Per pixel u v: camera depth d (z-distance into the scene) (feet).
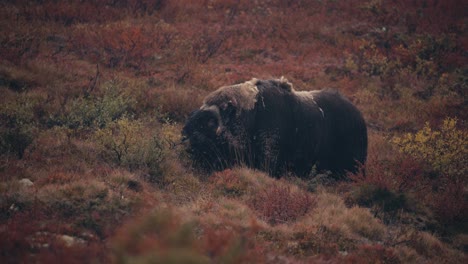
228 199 88.74
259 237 75.25
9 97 115.03
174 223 64.69
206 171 100.53
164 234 56.39
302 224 80.48
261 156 103.09
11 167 83.87
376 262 73.36
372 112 155.02
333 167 115.65
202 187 93.61
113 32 169.68
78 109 111.55
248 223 78.43
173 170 96.22
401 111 156.97
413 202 99.71
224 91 101.76
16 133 90.89
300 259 70.74
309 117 108.17
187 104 130.00
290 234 77.87
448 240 93.45
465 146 115.55
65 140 98.68
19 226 66.23
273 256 69.10
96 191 77.87
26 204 73.72
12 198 74.08
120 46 162.30
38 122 107.24
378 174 103.04
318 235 78.69
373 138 136.87
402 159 116.37
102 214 74.38
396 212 96.78
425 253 83.30
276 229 78.28
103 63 152.56
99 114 111.75
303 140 107.86
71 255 59.47
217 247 61.36
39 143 96.12
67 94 123.03
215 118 98.78
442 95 165.48
